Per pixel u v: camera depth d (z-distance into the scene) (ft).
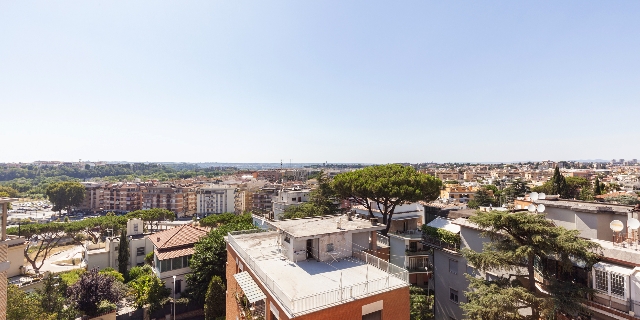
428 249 107.96
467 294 62.85
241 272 73.67
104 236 238.89
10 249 121.19
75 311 103.50
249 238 93.76
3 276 52.80
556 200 83.05
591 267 54.29
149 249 183.62
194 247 139.85
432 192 126.31
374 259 69.41
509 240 60.59
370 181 126.41
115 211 489.26
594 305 51.70
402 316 57.82
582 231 67.97
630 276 48.29
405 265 104.42
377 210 151.84
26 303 79.71
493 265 58.18
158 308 121.70
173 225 343.26
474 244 82.99
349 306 51.70
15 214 468.75
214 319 105.91
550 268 63.57
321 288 56.90
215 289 107.76
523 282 64.13
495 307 53.26
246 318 64.80
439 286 96.37
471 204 253.24
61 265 221.46
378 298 55.21
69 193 457.27
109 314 111.65
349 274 64.18
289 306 48.21
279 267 68.28
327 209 194.59
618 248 54.44
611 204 72.74
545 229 52.70
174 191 474.08
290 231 73.46
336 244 74.28
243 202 471.21
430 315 88.58
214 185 546.26
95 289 111.24
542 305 50.57
